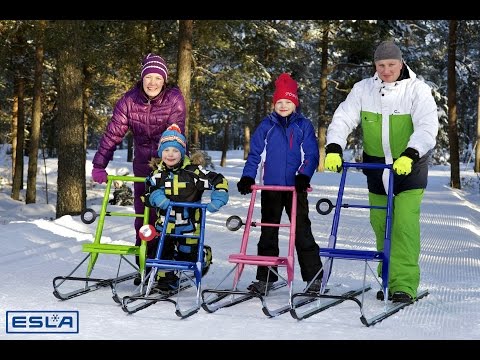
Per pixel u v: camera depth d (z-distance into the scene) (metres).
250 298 6.16
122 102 6.93
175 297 6.11
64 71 14.48
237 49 24.44
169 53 21.88
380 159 6.38
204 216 5.86
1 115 28.89
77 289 6.33
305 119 6.39
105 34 18.86
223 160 44.31
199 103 30.75
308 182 6.07
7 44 20.77
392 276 6.10
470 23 31.89
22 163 26.59
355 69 35.19
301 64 36.34
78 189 14.52
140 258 5.72
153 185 6.23
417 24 33.06
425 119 6.00
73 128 14.54
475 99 51.09
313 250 6.31
